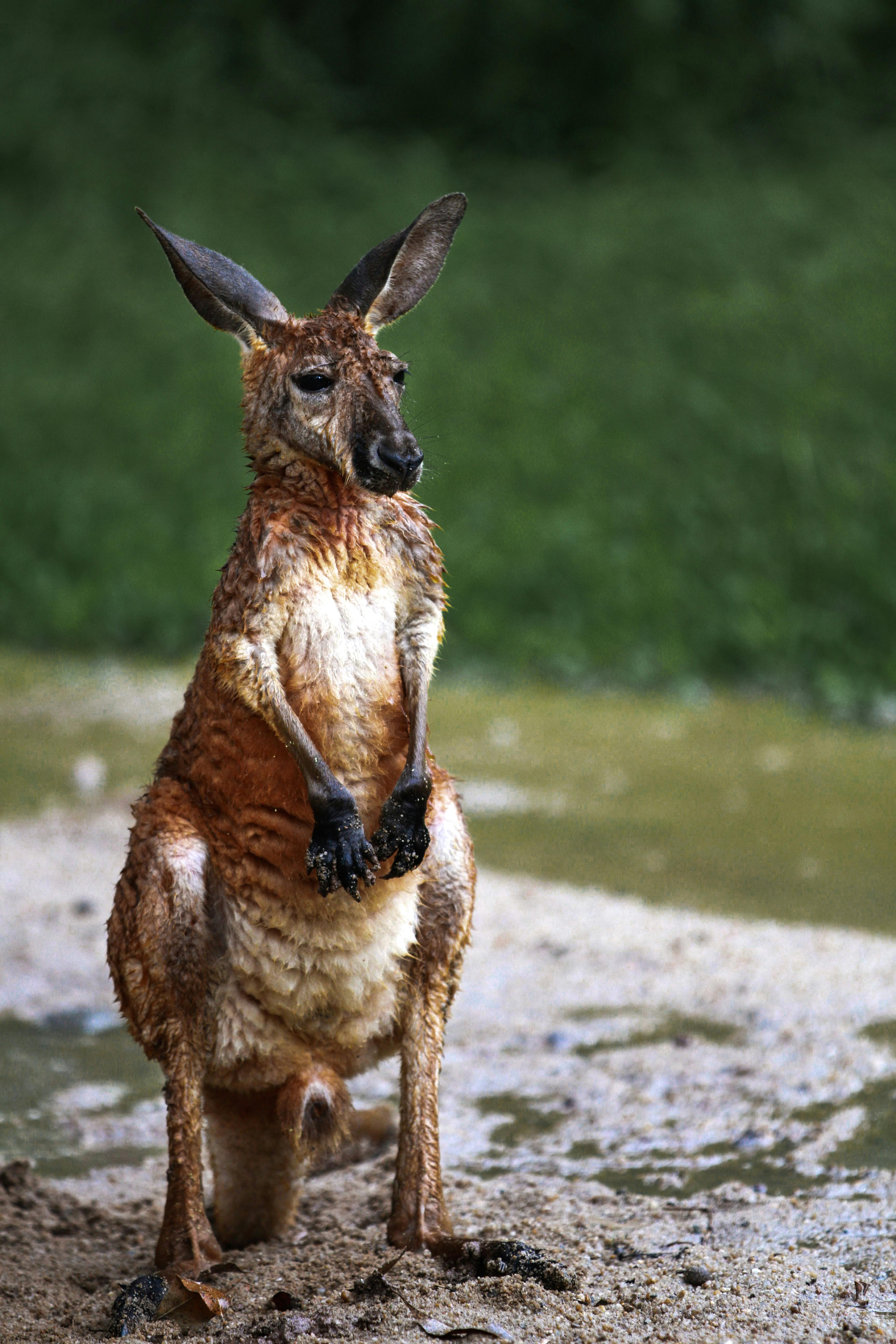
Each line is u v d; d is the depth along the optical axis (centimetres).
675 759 2970
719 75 8294
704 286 5931
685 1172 1390
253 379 1273
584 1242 1219
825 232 6425
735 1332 1049
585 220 6806
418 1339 1046
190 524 4569
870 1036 1655
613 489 4391
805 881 2205
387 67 8775
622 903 2125
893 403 4697
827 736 3161
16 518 4644
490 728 3216
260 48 8600
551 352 5372
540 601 3928
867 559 3812
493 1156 1452
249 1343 1066
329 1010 1234
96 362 5862
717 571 3938
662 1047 1662
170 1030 1213
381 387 1241
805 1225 1248
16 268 6694
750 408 4759
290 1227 1331
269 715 1186
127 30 8750
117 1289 1176
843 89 8381
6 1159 1476
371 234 6862
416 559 1252
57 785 2772
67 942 2008
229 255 6588
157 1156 1494
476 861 2331
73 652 4059
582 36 8450
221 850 1219
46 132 7844
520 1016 1767
